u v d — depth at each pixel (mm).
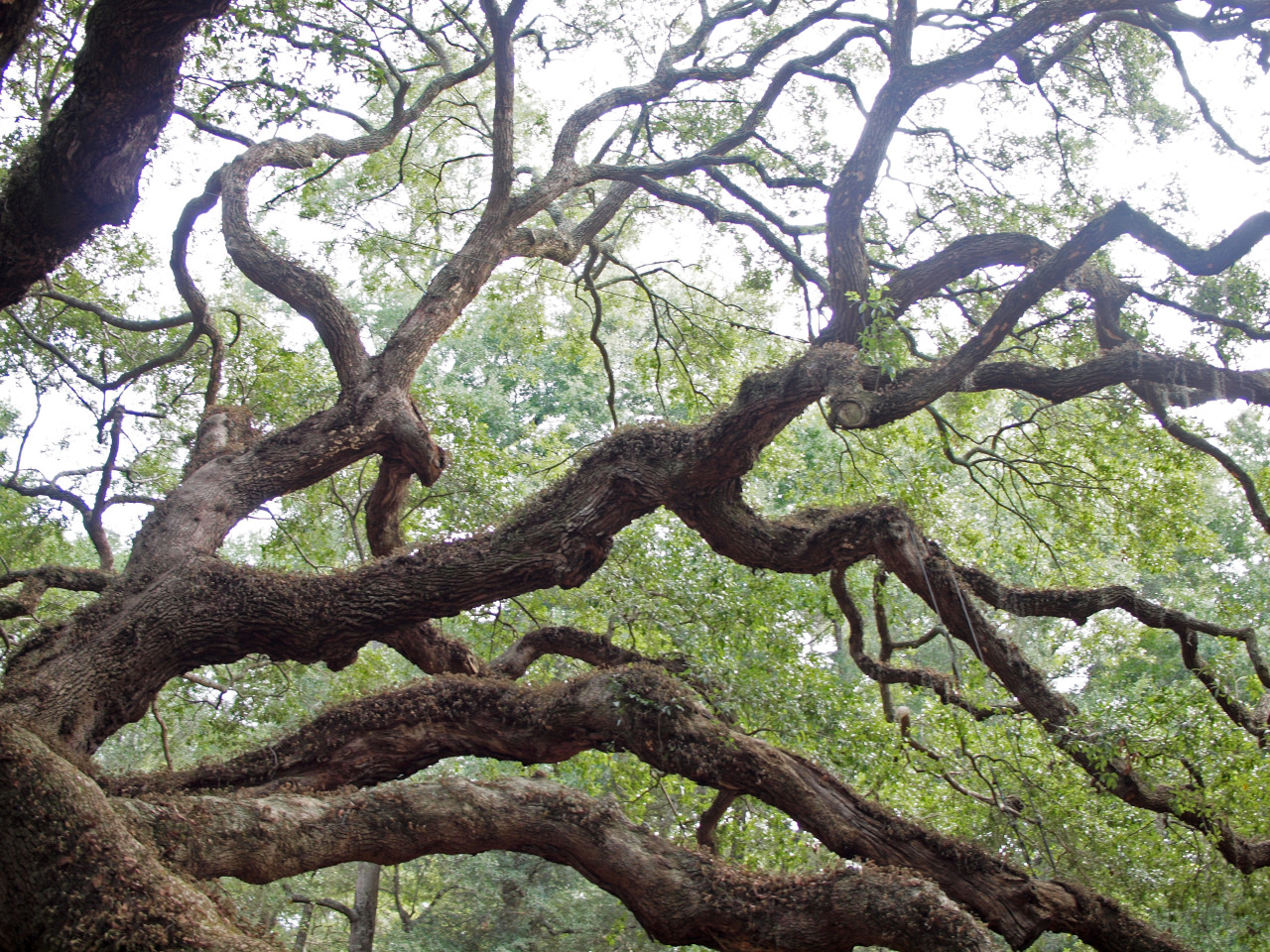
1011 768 9125
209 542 7750
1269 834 9211
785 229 10805
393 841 6176
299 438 8398
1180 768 9305
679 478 7328
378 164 13062
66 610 14156
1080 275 8531
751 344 13922
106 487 11406
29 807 4523
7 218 5082
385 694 7254
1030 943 6703
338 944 22234
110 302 13336
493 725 7285
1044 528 11836
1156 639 15250
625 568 10789
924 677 9805
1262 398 7852
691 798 10016
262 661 13117
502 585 7430
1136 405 10227
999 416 13180
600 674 7293
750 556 7648
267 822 5758
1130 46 10992
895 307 8008
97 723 6809
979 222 10734
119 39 4723
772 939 6047
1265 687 9336
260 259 8875
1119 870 9930
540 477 13352
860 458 11625
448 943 17531
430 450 8688
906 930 5805
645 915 6344
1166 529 11016
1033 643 15242
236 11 9148
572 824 6484
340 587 7348
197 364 13555
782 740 8945
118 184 5113
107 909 4270
